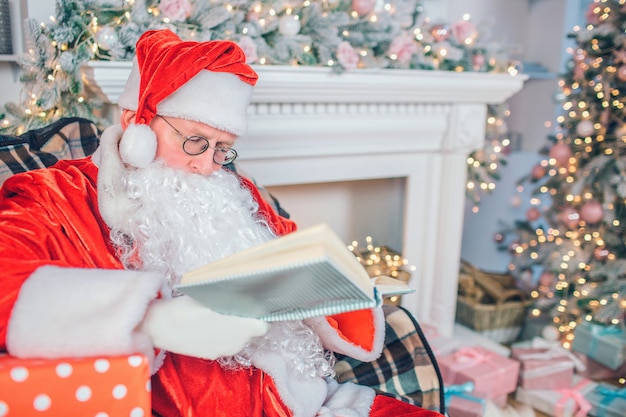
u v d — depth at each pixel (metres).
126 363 0.61
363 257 2.07
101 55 1.41
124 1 1.42
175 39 0.92
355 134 1.81
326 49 1.63
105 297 0.65
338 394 0.96
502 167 2.71
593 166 2.04
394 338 1.09
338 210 2.17
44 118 1.43
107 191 0.85
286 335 0.89
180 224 0.87
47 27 1.42
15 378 0.57
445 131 2.01
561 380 1.92
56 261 0.73
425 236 2.15
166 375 0.81
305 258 0.56
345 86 1.67
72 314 0.64
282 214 1.35
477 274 2.36
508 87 1.98
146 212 0.86
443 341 2.09
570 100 2.22
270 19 1.58
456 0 2.46
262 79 1.53
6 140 1.07
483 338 2.19
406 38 1.75
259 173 1.74
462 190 2.10
